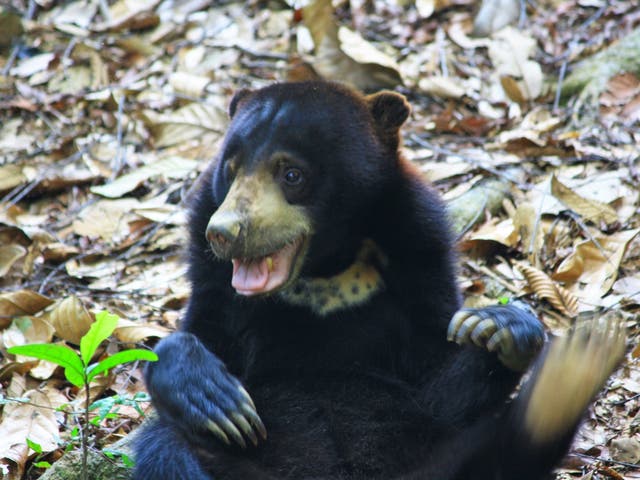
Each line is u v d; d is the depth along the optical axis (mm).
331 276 8344
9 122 15539
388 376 8180
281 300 8312
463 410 7965
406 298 8367
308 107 8203
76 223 13258
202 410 7305
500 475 7250
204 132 14844
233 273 7820
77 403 9734
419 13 17078
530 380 7082
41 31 17703
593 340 6910
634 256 11484
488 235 11883
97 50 17078
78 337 10773
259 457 7703
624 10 16547
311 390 8109
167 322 11188
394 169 8469
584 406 7020
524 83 15172
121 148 14773
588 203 12188
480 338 7508
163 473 7434
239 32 17266
